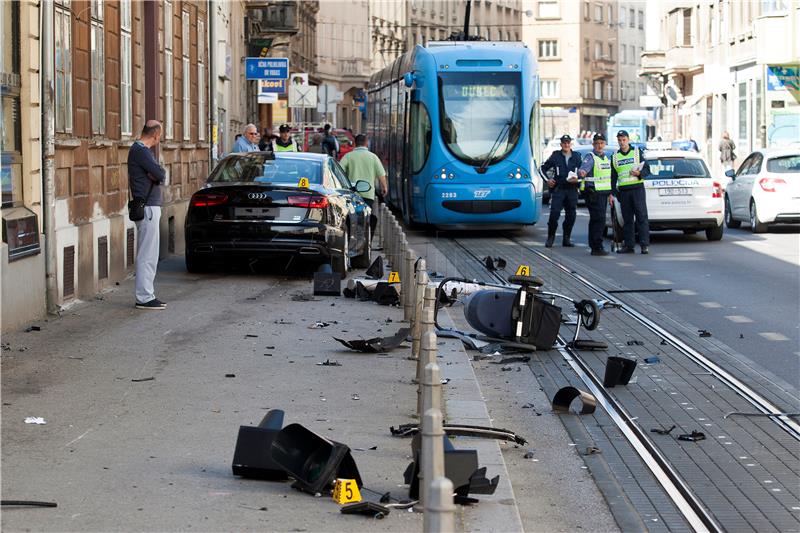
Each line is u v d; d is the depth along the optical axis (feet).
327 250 71.15
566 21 497.05
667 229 104.78
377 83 166.09
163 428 33.53
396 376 42.27
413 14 422.41
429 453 18.75
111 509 25.84
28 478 28.14
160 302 57.98
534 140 114.42
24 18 52.11
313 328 53.16
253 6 191.11
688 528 26.94
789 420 37.55
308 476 27.81
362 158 94.99
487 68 114.01
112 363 43.21
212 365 43.39
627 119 301.63
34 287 52.54
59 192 57.36
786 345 50.67
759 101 214.48
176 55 93.15
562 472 31.53
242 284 69.72
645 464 32.30
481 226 117.08
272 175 73.51
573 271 80.38
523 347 49.24
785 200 111.45
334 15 336.70
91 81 63.77
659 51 310.24
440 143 112.88
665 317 59.00
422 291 45.75
